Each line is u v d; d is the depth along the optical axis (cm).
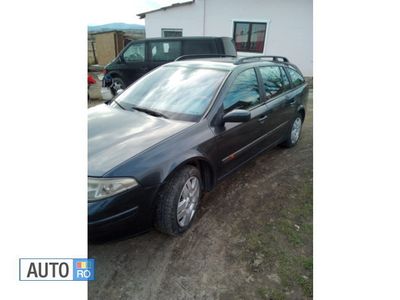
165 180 194
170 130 219
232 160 270
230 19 1122
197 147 219
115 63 761
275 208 267
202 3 1127
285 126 375
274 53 1119
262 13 1082
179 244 216
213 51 729
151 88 286
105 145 197
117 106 276
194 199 230
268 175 334
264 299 175
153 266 195
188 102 254
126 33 1528
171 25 1193
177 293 176
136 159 185
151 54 734
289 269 197
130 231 188
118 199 174
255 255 208
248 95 290
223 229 234
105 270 190
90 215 171
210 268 195
